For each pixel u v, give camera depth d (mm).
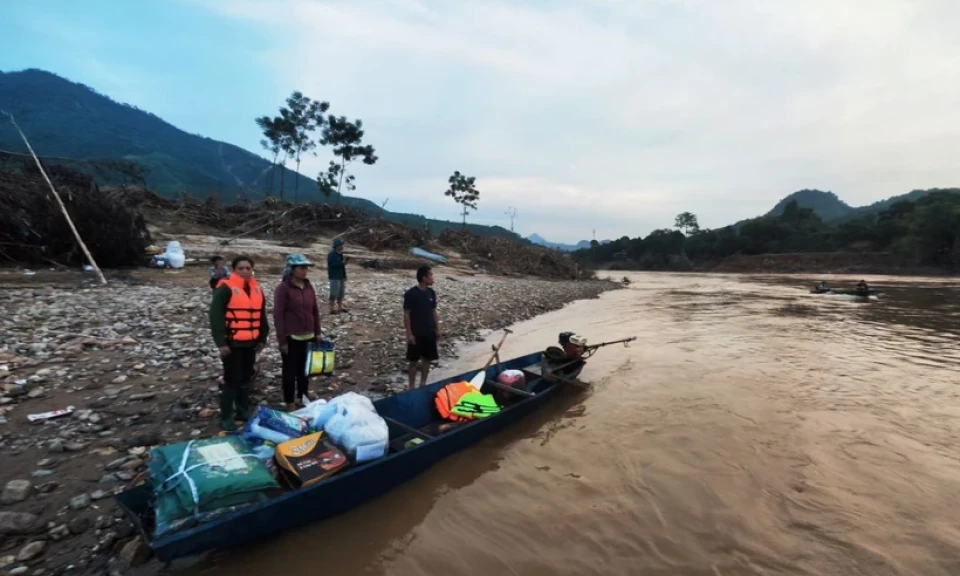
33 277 14000
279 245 26469
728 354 12336
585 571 4180
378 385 8492
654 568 4227
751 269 89812
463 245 40188
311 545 4352
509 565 4242
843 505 5207
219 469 4012
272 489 4434
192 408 6488
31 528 4008
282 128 47281
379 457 5090
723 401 8547
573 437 6977
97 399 6613
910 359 11805
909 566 4238
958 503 5250
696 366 11047
